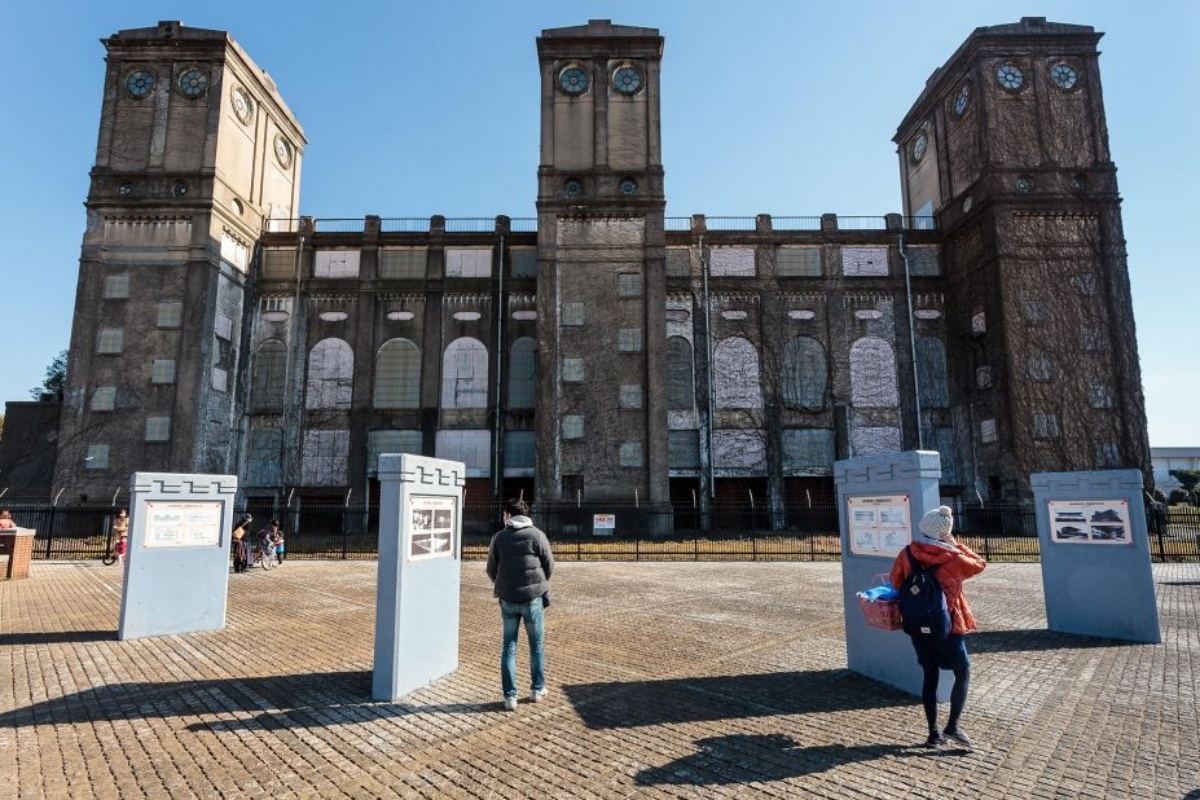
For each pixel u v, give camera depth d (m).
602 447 32.28
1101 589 9.55
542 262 33.66
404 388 35.44
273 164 38.88
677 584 15.79
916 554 5.55
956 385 35.12
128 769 4.95
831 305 36.22
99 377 31.28
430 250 36.75
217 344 32.84
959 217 35.38
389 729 5.77
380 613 6.73
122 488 30.34
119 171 32.78
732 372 35.69
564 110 35.22
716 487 34.88
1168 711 6.16
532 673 6.59
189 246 32.25
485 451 34.84
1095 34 34.44
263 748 5.36
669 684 7.11
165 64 33.84
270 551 20.47
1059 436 30.75
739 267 36.69
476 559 22.31
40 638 9.64
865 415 35.25
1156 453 95.62
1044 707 6.28
